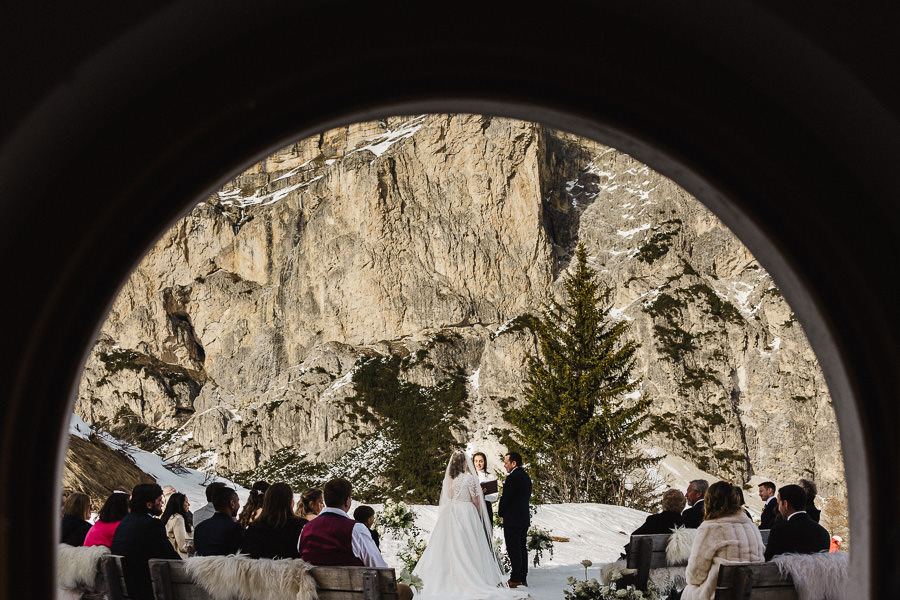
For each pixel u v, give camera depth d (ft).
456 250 404.98
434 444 342.23
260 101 5.91
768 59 5.69
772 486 27.14
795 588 15.51
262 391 407.64
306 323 416.87
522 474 32.42
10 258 5.67
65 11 4.94
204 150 5.90
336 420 369.09
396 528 37.93
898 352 5.96
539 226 407.23
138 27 5.01
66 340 5.84
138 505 18.29
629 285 405.80
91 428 75.15
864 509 6.48
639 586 19.97
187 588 16.51
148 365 415.23
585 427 135.03
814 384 357.20
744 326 374.43
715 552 16.25
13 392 5.63
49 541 5.93
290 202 449.48
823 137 6.03
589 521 62.13
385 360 392.27
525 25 5.99
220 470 370.32
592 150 476.54
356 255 409.49
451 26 5.96
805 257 6.27
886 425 6.15
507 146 407.64
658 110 6.16
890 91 5.21
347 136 501.56
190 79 5.80
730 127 6.07
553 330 145.18
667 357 365.40
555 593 30.78
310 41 5.89
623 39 6.04
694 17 5.63
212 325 428.97
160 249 441.27
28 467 5.76
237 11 5.47
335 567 15.75
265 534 17.40
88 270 5.80
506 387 364.17
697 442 341.82
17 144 5.08
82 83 5.14
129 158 5.74
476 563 29.43
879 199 6.01
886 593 6.17
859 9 5.18
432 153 412.16
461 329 398.42
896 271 5.98
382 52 5.95
